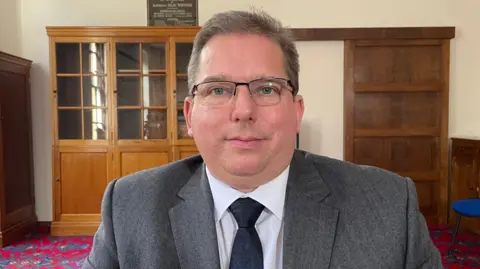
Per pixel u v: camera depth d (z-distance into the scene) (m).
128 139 3.80
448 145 4.21
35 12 4.11
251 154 0.76
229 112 0.75
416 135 4.22
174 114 3.78
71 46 3.75
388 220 0.83
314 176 0.91
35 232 3.96
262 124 0.75
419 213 0.88
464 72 4.20
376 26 4.18
